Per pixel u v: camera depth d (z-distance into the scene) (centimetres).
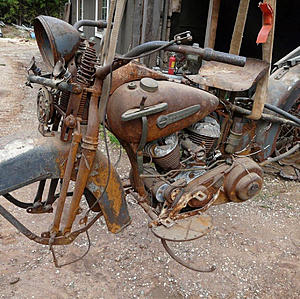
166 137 208
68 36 174
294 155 439
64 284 228
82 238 273
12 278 229
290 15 751
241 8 236
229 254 268
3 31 2562
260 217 322
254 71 226
